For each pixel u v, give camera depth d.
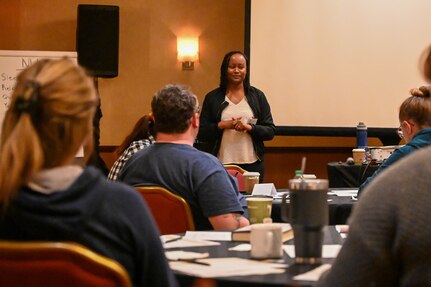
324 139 8.35
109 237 1.58
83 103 1.56
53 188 1.56
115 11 7.70
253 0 7.59
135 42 8.31
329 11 7.62
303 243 1.97
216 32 8.38
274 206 3.73
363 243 1.27
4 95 7.24
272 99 7.62
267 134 6.29
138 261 1.63
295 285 1.67
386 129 7.67
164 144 3.13
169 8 8.34
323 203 1.96
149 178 3.09
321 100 7.65
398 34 7.64
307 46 7.62
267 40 7.60
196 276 1.81
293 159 8.33
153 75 8.34
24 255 1.45
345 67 7.64
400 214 1.25
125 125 8.34
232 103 6.29
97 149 7.21
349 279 1.28
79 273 1.46
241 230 2.39
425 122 3.73
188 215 2.94
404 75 7.65
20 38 8.20
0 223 1.57
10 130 1.56
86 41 7.66
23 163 1.53
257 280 1.75
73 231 1.55
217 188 3.00
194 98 3.15
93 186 1.58
